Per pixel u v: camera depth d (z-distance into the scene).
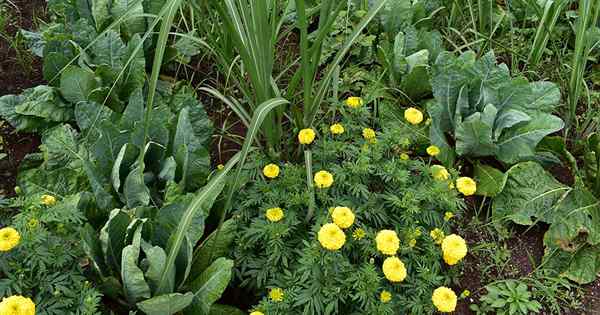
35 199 1.84
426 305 1.95
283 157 2.48
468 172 2.72
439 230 2.04
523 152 2.53
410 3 3.04
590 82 3.14
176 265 1.91
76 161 2.22
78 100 2.55
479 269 2.32
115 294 1.90
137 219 1.84
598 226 2.38
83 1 2.86
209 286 1.83
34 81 2.93
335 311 1.85
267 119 2.19
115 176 2.08
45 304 1.68
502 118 2.62
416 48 2.91
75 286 1.77
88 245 1.79
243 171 2.25
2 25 3.08
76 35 2.70
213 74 3.07
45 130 2.46
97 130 2.23
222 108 2.87
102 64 2.53
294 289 1.87
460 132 2.54
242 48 1.99
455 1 3.09
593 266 2.32
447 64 2.71
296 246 2.05
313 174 2.25
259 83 2.12
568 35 3.23
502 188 2.43
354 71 2.96
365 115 2.45
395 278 1.78
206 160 2.24
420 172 2.31
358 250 2.03
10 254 1.71
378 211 2.13
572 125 2.89
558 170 2.71
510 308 2.12
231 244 2.09
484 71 2.68
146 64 2.89
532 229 2.51
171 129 2.33
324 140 2.25
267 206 2.07
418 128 2.68
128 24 2.79
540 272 2.31
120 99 2.67
